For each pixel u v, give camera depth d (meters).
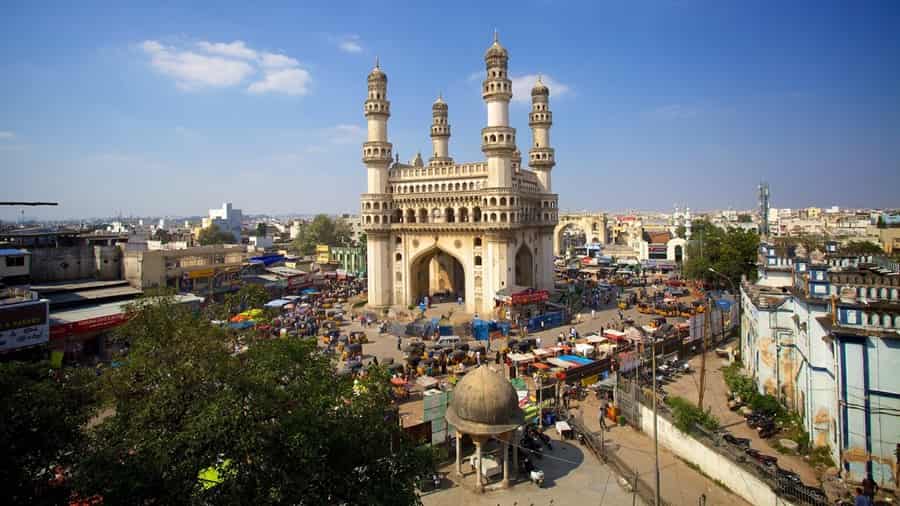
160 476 13.57
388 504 15.18
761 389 31.69
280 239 158.50
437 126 81.69
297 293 78.06
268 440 14.50
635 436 29.03
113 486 12.84
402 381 35.78
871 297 21.62
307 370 18.23
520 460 25.97
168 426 16.11
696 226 122.81
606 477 24.72
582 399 34.75
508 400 24.03
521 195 66.62
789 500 19.61
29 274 48.62
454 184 67.44
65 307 47.06
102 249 55.25
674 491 22.83
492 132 61.84
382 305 69.50
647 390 31.97
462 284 82.25
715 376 38.34
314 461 14.63
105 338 44.41
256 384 15.73
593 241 139.62
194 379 16.83
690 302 69.31
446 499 23.02
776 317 30.56
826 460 23.58
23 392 14.44
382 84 70.12
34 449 14.05
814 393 24.92
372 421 16.84
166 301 21.05
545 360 40.47
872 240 88.00
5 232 61.66
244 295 33.09
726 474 22.94
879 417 20.75
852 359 21.34
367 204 69.69
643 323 57.84
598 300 71.69
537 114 76.31
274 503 13.84
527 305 59.09
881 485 20.61
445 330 53.19
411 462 16.91
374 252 69.88
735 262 69.50
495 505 22.44
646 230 149.50
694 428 25.69
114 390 17.61
